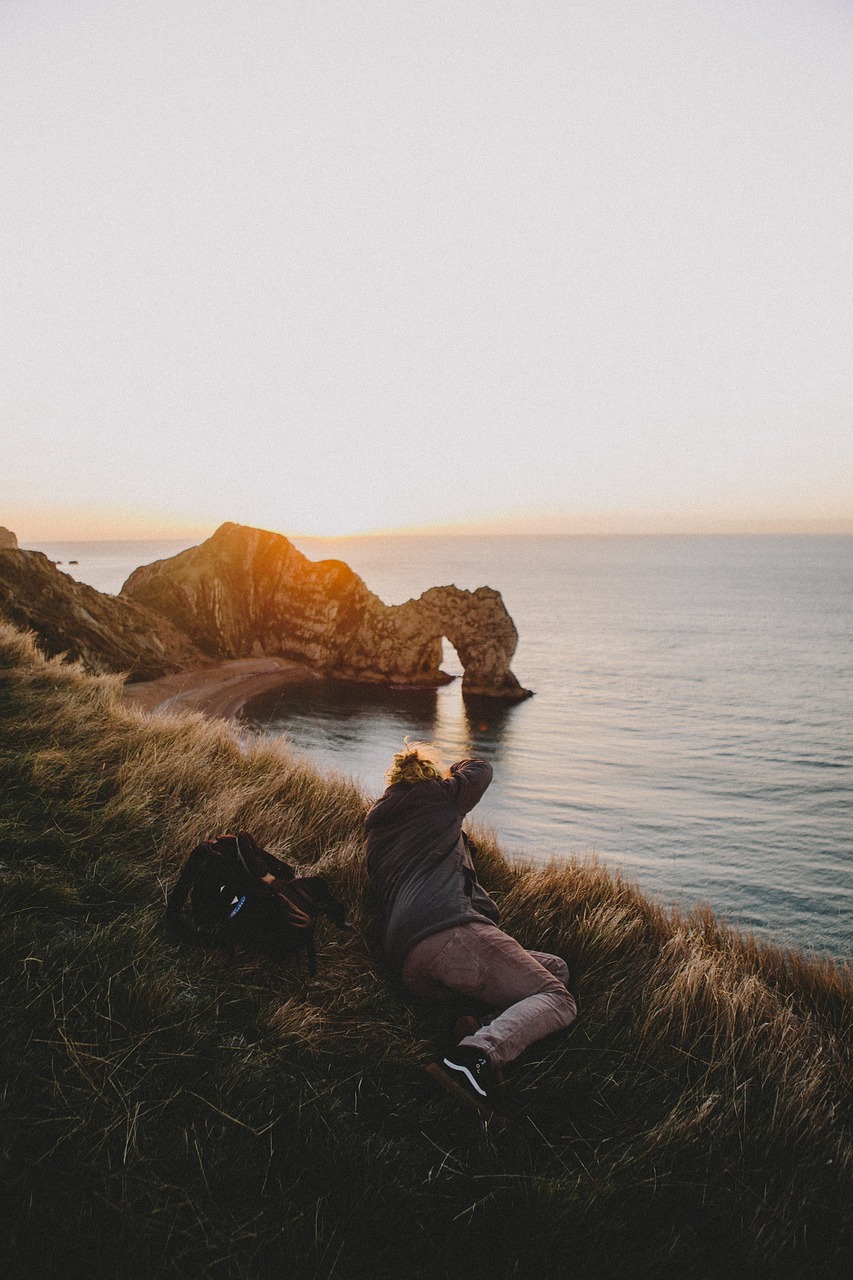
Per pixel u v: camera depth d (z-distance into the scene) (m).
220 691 57.53
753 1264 2.29
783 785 42.69
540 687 75.38
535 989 3.20
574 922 4.38
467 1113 2.81
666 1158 2.63
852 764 47.44
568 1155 2.67
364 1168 2.46
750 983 3.78
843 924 24.03
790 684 78.62
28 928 3.28
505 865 5.25
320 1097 2.74
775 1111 2.86
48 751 5.46
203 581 69.88
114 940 3.29
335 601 70.88
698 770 46.00
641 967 3.96
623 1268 2.23
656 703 67.75
